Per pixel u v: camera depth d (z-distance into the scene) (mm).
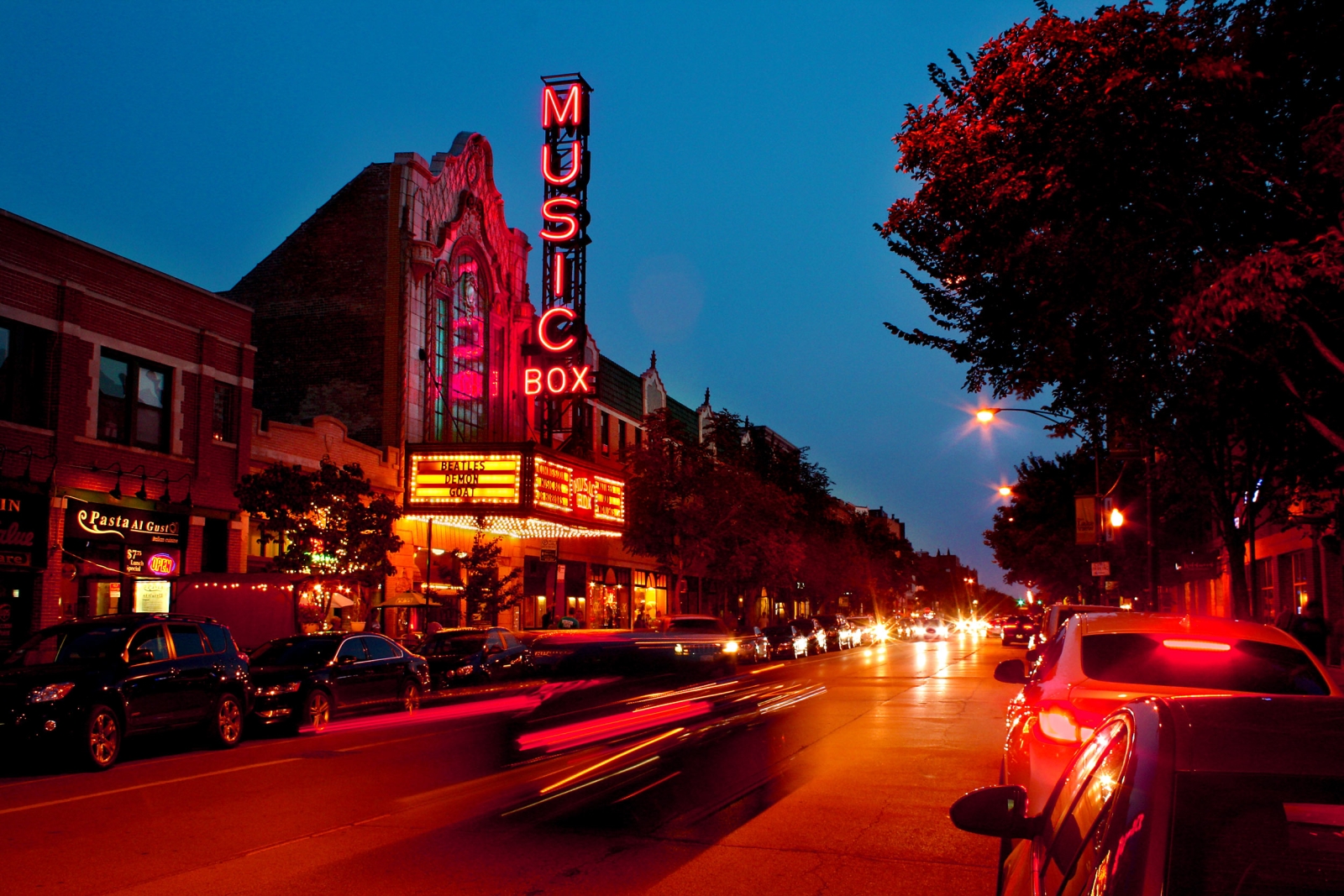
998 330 14242
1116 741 3266
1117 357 13250
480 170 41000
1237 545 19391
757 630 39656
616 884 7336
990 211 11789
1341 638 27984
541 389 40125
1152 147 10547
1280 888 2326
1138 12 10367
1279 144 10742
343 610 28922
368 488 25234
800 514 56594
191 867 7895
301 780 12164
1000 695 22969
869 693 23719
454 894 7105
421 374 36500
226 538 26875
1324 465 17984
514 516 34094
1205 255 11266
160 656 15070
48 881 7516
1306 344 12133
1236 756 2789
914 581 109938
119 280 24281
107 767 13484
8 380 21781
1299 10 10297
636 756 12992
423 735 16969
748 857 8102
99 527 23234
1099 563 36969
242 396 27656
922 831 9008
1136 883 2408
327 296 36250
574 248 40281
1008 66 11148
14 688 13094
